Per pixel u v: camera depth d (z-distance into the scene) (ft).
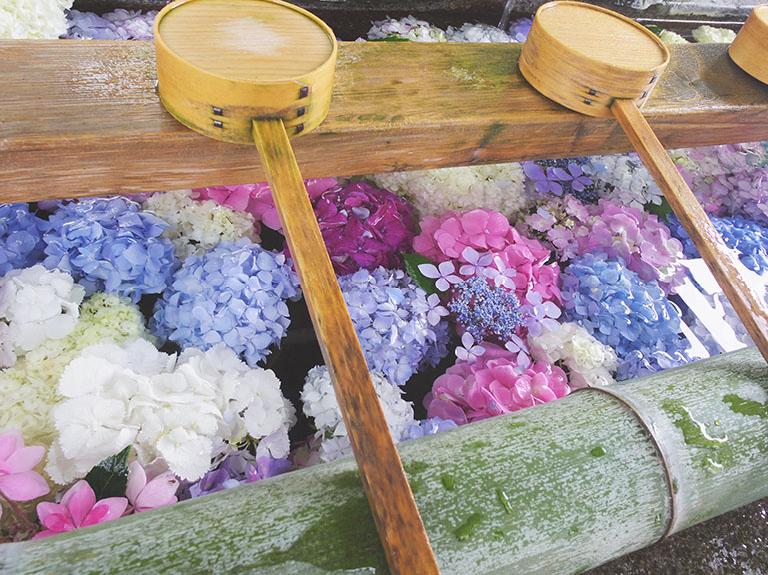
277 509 0.93
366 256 1.89
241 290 1.63
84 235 1.58
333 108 1.39
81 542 0.87
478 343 1.89
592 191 2.38
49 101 1.20
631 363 1.91
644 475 1.11
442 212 2.16
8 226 1.61
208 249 1.84
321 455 1.56
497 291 1.85
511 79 1.62
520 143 1.59
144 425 1.34
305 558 0.88
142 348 1.52
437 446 1.08
